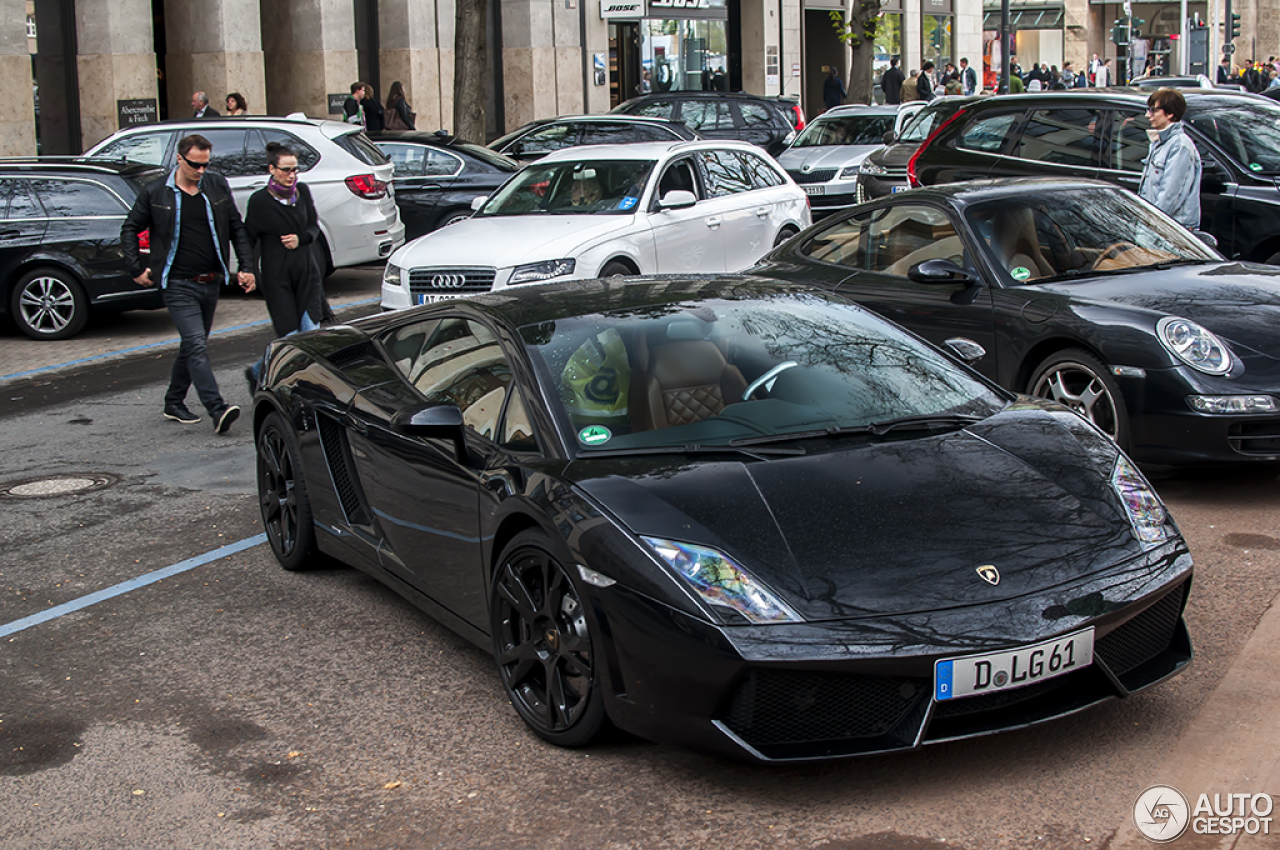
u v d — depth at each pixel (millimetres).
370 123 23656
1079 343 6438
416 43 27000
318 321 9484
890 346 4809
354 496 5402
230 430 8828
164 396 9758
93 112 21922
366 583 5742
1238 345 6082
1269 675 4281
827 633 3412
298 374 5746
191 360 8648
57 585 5855
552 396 4293
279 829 3621
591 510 3797
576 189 11359
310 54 25234
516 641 4215
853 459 4020
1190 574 3877
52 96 21797
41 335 12359
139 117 22141
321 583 5758
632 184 11195
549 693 3996
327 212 14039
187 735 4262
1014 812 3504
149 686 4688
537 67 29719
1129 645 3797
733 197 12133
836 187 18891
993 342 6797
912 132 13680
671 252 11125
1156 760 3756
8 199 12281
